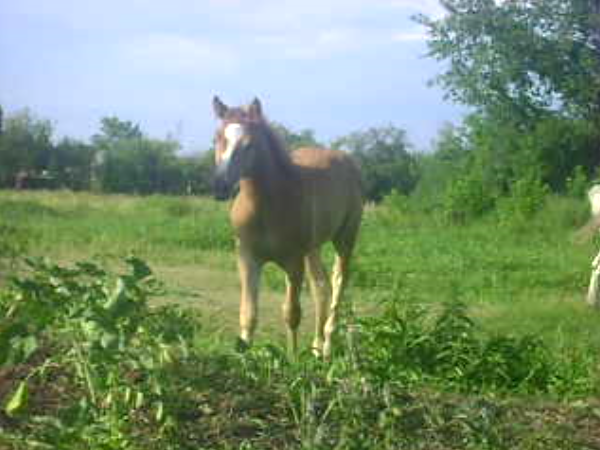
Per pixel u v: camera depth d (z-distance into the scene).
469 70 30.50
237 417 5.28
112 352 4.86
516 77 29.88
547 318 10.84
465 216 27.39
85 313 4.84
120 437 4.70
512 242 20.94
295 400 5.39
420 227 25.67
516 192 25.77
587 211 24.05
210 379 5.57
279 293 12.57
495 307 11.79
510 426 5.68
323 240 8.98
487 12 30.33
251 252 8.17
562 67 30.58
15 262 8.70
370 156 44.94
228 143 7.90
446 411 5.63
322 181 8.91
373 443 5.12
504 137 29.98
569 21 30.16
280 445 5.06
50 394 5.36
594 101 31.17
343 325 6.63
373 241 19.77
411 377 6.61
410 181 43.38
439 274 14.73
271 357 5.78
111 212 26.12
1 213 23.64
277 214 8.06
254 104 8.23
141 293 5.17
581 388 7.09
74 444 4.64
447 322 7.42
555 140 29.78
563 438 5.59
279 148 8.12
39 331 5.21
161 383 5.14
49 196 34.53
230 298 11.77
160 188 46.09
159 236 18.58
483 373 7.14
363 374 5.61
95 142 49.31
